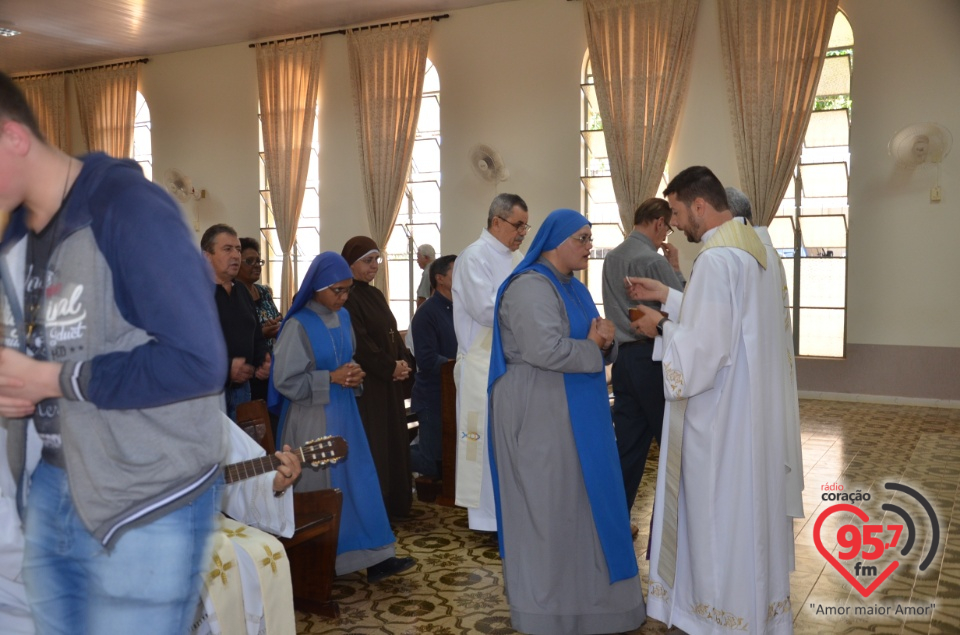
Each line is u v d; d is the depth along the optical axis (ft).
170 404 4.52
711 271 9.01
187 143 44.24
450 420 16.19
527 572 9.93
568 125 34.27
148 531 4.58
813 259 30.68
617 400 13.84
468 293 13.87
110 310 4.45
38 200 4.56
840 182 30.04
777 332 9.50
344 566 11.54
